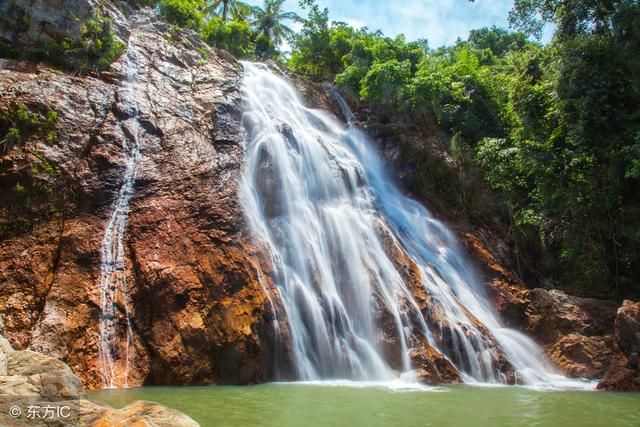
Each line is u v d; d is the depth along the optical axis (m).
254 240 14.81
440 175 23.19
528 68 22.73
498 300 17.88
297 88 24.67
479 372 13.86
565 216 21.11
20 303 11.18
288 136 19.14
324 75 28.98
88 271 12.27
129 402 9.04
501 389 12.09
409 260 16.75
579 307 17.05
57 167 13.88
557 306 17.05
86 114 15.57
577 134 19.19
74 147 14.59
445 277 17.81
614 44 18.86
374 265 15.84
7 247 12.12
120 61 18.62
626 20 18.42
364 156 22.56
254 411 8.61
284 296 13.98
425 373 12.95
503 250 21.61
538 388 12.47
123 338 11.53
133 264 12.73
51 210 13.17
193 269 12.88
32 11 17.41
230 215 14.88
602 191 19.52
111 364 11.10
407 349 13.70
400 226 19.41
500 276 19.03
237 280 13.17
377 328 14.07
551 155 20.31
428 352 13.67
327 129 22.94
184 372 11.34
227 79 20.78
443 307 15.60
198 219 14.30
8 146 13.63
